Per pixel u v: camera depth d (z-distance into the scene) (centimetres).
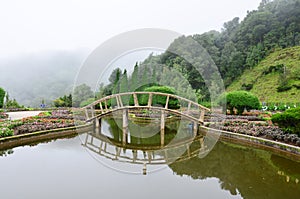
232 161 396
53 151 434
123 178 298
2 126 550
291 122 464
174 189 270
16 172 322
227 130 589
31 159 384
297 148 404
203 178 309
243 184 295
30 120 700
